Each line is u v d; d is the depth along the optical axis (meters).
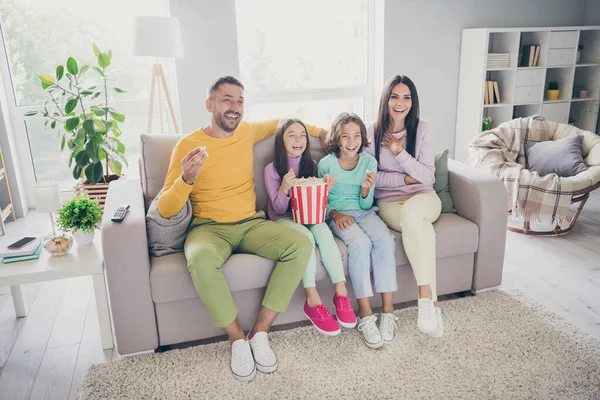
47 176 3.81
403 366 1.76
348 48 4.16
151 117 3.39
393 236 2.04
